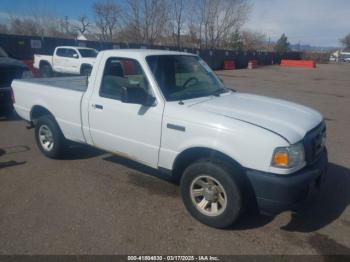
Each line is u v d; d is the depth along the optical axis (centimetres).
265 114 362
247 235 347
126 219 371
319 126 377
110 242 330
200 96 415
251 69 3516
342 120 913
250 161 320
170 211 390
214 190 351
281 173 311
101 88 449
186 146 359
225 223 346
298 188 313
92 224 360
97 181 467
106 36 4509
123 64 422
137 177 483
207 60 3259
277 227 362
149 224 362
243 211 343
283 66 4225
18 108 593
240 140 323
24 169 505
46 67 1898
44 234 340
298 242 337
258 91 1546
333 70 3600
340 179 490
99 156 565
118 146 438
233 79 2211
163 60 420
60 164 528
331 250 326
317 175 338
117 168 515
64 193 430
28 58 2019
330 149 634
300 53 5550
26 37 1989
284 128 331
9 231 343
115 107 424
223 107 374
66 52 1798
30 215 375
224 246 329
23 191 433
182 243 332
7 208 389
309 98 1347
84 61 1681
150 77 396
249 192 338
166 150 382
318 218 382
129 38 4112
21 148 605
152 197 423
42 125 541
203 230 354
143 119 395
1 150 591
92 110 455
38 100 542
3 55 912
